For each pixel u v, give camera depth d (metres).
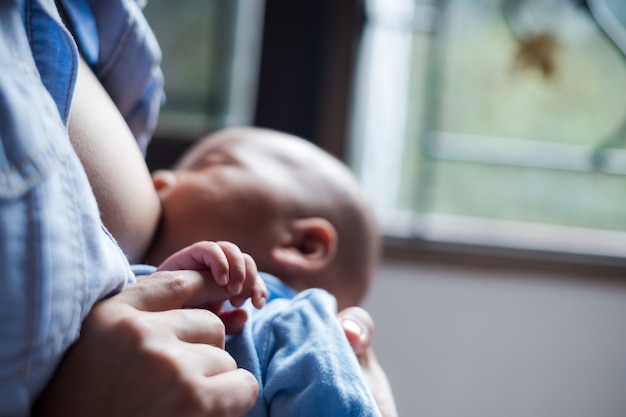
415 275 1.58
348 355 0.57
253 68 1.62
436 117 1.68
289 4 1.57
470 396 1.49
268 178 0.89
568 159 1.67
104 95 0.62
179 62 1.61
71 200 0.39
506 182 1.68
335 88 1.58
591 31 1.64
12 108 0.36
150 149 1.59
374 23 1.66
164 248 0.83
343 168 1.01
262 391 0.55
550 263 1.60
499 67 1.67
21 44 0.39
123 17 0.65
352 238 0.93
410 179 1.68
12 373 0.34
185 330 0.43
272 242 0.85
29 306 0.35
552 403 1.49
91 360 0.39
